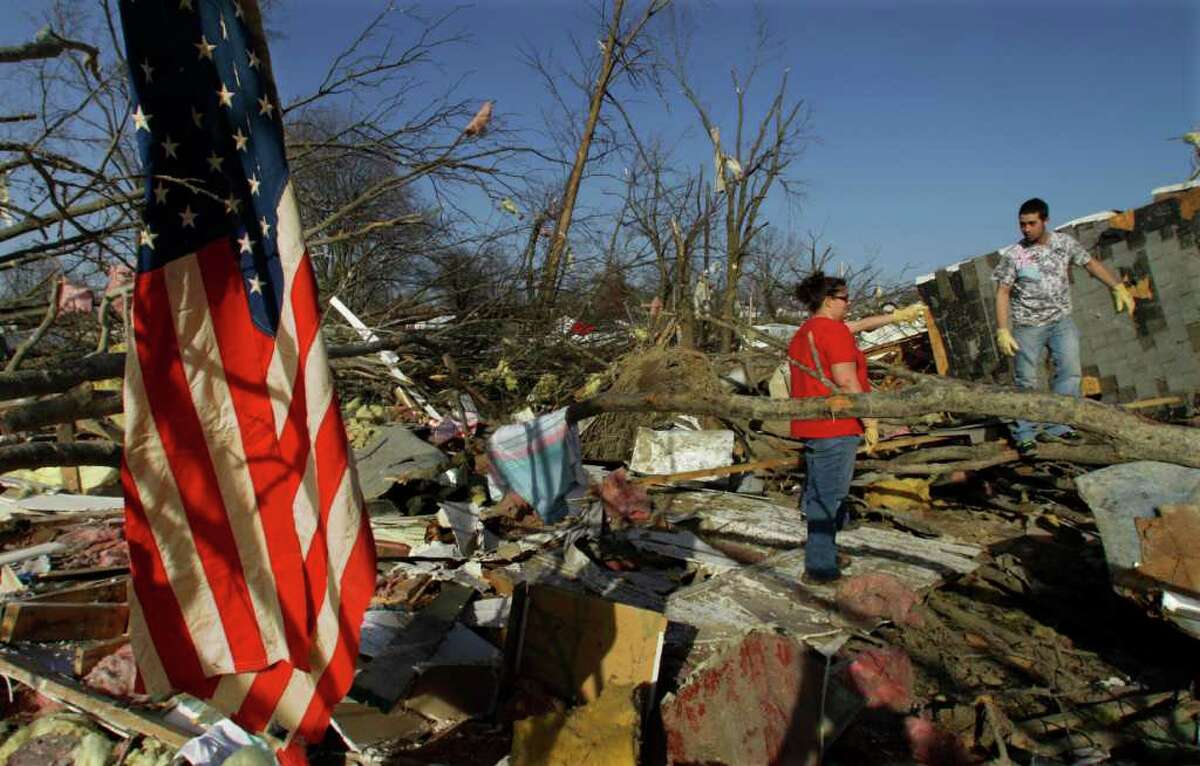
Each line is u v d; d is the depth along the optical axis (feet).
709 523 19.56
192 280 8.18
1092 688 12.35
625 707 9.77
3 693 11.50
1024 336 20.66
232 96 8.27
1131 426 7.77
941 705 11.92
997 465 20.94
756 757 9.95
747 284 43.52
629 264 33.63
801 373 15.01
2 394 8.63
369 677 11.16
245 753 8.76
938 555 17.28
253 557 8.55
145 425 8.11
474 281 29.96
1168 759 10.48
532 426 14.26
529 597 11.75
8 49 7.40
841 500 15.60
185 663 8.41
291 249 8.56
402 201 25.86
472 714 10.90
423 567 15.74
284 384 8.53
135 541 8.15
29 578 14.64
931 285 27.07
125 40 7.71
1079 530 18.15
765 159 38.47
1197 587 11.82
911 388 9.40
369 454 21.98
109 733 10.71
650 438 24.16
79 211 10.05
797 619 14.07
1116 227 23.29
